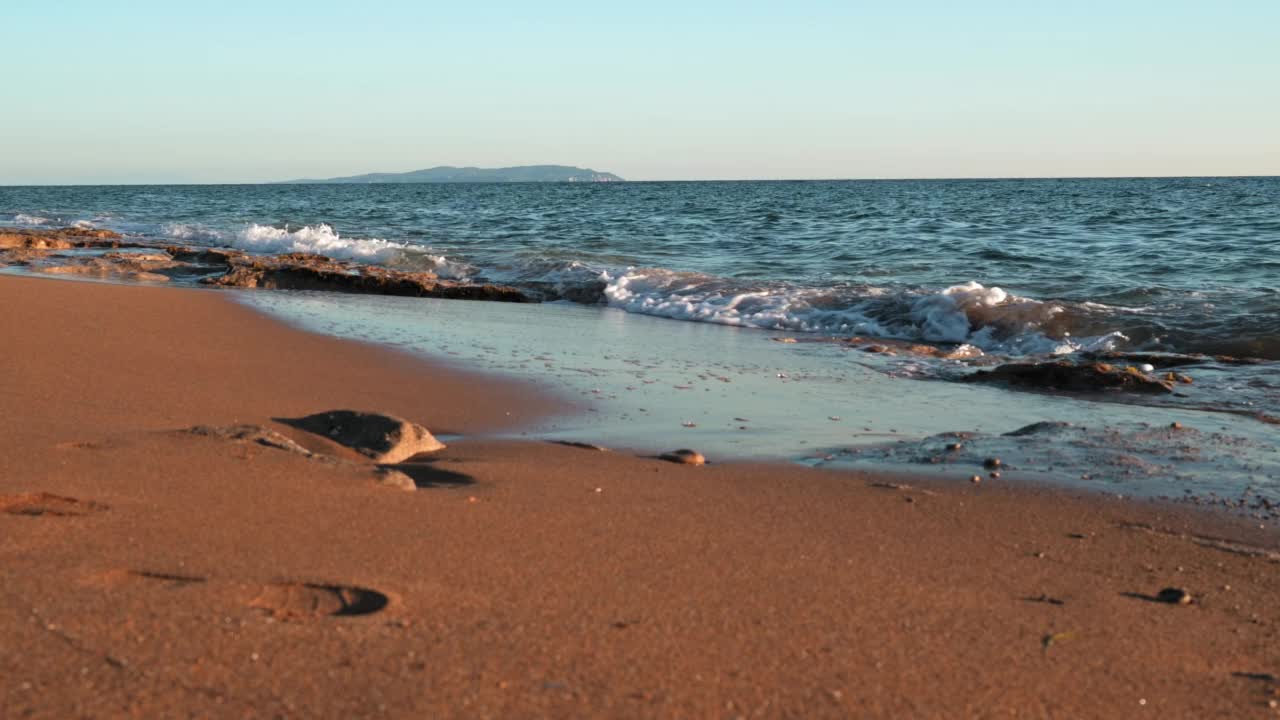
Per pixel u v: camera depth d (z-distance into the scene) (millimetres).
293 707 2229
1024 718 2457
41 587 2805
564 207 49562
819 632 2908
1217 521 4367
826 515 4258
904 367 8961
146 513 3561
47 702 2178
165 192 105750
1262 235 22609
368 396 6988
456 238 25734
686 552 3604
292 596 2893
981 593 3355
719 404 7113
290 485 4039
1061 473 5109
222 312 11383
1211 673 2793
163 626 2598
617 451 5543
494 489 4406
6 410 5355
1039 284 14281
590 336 10758
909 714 2428
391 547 3395
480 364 8609
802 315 12125
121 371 7055
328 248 21234
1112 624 3129
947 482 4926
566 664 2561
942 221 30531
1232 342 9633
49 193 99188
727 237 25125
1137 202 44781
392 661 2494
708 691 2471
